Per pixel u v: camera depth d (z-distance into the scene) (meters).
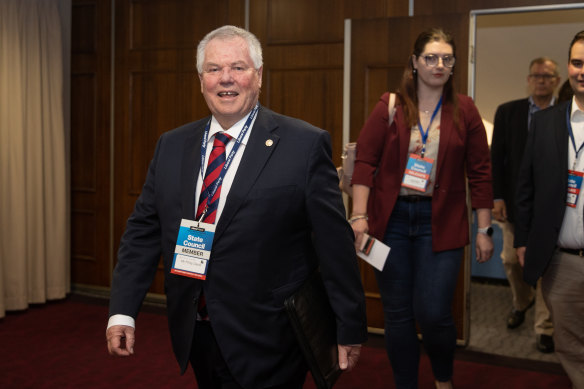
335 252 1.61
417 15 3.91
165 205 1.66
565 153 2.38
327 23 4.26
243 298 1.56
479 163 2.63
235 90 1.58
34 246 4.61
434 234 2.47
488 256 2.66
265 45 4.45
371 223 2.59
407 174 2.50
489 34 7.32
